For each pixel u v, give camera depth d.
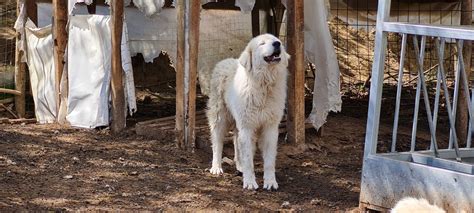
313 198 5.36
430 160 4.92
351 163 6.30
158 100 8.80
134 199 5.22
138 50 7.84
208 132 6.62
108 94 7.05
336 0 8.83
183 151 6.41
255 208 5.12
